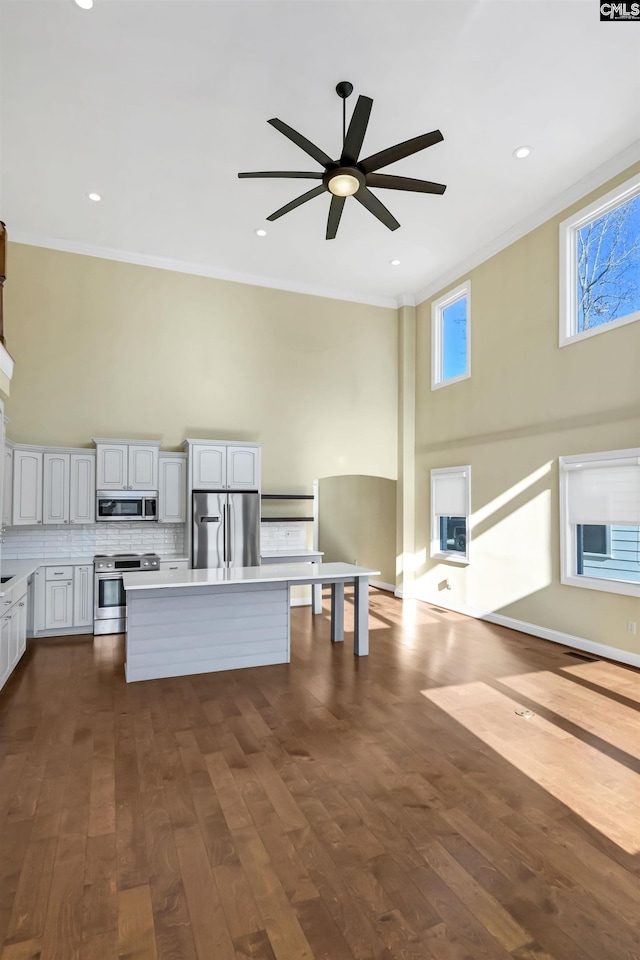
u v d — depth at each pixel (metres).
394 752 3.23
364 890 2.07
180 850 2.30
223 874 2.15
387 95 4.28
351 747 3.29
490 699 4.09
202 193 5.66
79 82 4.15
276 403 7.82
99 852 2.29
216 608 4.80
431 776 2.95
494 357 6.72
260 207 5.93
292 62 3.96
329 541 10.73
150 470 6.58
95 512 6.34
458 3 3.49
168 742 3.36
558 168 5.25
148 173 5.32
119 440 6.43
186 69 4.03
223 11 3.55
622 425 5.04
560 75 4.09
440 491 7.75
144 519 6.52
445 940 1.83
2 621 4.22
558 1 3.46
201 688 4.35
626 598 4.98
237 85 4.18
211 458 6.84
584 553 5.52
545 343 5.95
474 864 2.22
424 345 8.25
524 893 2.05
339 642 5.79
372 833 2.43
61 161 5.13
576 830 2.46
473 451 7.09
